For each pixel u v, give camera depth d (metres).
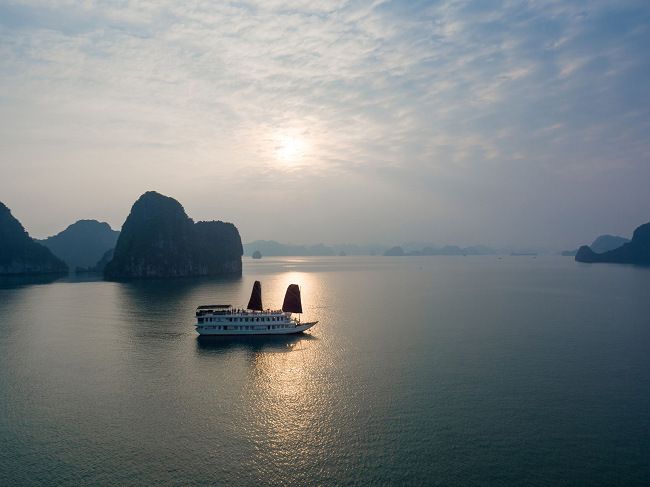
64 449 43.50
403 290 184.75
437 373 64.62
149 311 124.25
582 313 116.56
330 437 45.72
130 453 42.78
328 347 80.75
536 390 57.56
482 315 114.62
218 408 53.09
